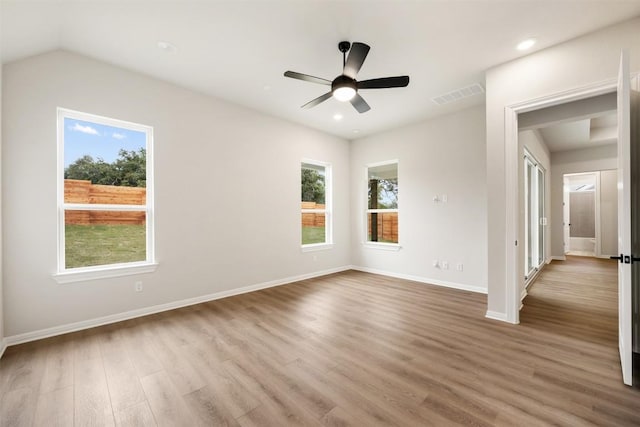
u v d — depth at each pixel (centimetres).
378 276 515
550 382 187
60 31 239
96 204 295
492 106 299
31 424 153
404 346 240
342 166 571
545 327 277
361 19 226
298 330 274
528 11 216
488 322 291
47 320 259
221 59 286
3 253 239
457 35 246
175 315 316
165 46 263
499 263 297
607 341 246
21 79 249
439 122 447
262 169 434
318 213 554
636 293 229
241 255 407
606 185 698
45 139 260
